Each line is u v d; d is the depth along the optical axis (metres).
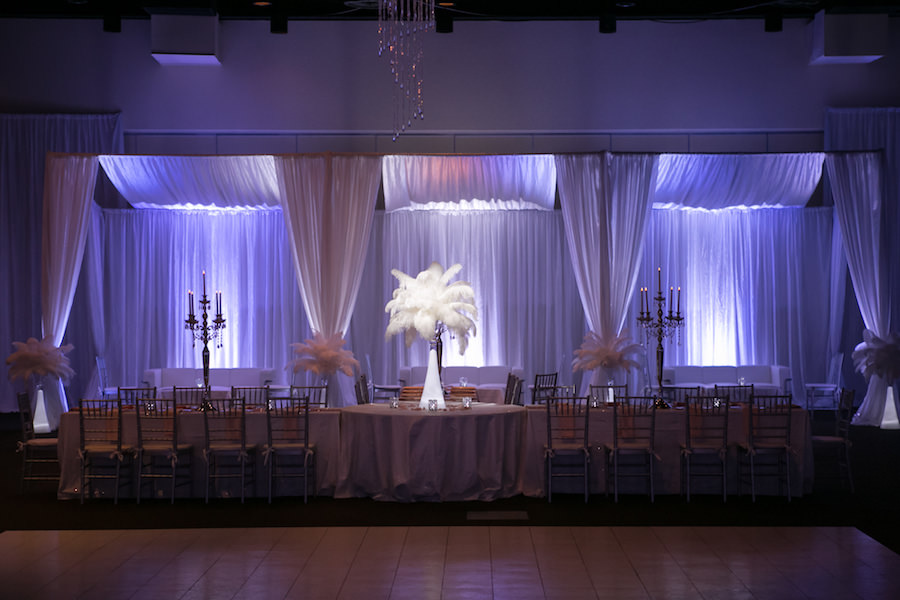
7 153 13.14
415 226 13.45
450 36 13.12
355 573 5.30
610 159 11.47
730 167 12.41
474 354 13.35
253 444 7.48
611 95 13.16
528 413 7.48
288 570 5.37
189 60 12.95
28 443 7.81
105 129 13.14
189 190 12.54
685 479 7.50
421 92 13.10
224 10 12.74
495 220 13.47
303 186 11.39
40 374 11.53
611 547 5.86
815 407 13.59
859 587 5.01
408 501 7.23
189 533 6.30
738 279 13.71
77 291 13.21
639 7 12.56
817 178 12.45
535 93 13.16
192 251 13.58
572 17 13.04
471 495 7.27
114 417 7.62
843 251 13.17
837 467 8.86
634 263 11.48
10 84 13.16
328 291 11.30
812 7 12.62
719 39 13.16
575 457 7.54
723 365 13.44
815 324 13.66
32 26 13.16
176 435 7.37
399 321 7.50
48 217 11.49
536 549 5.81
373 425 7.36
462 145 13.34
